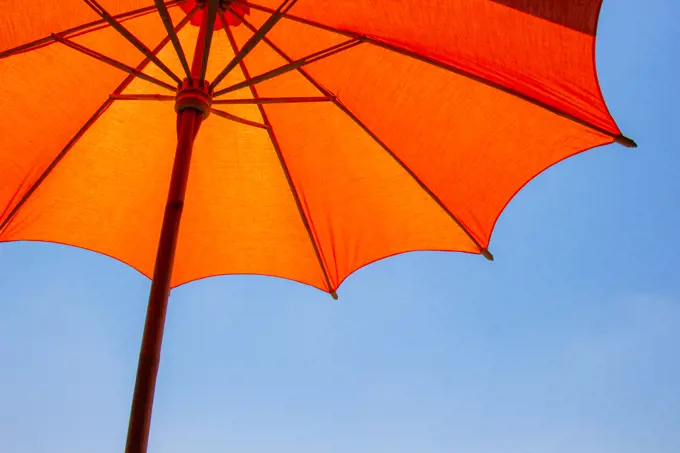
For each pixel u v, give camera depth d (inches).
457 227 180.9
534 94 148.9
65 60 170.6
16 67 166.4
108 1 165.5
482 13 138.2
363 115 178.4
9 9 151.1
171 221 132.6
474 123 164.4
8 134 174.2
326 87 180.4
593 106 140.4
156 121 191.3
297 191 193.3
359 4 153.8
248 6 170.4
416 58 157.4
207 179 200.4
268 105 191.9
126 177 193.9
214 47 192.1
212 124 196.1
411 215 187.0
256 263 206.8
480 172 170.2
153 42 185.0
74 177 187.5
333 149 187.2
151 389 111.9
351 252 197.3
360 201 190.1
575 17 126.4
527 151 162.1
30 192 176.9
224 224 203.0
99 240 198.5
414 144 174.9
